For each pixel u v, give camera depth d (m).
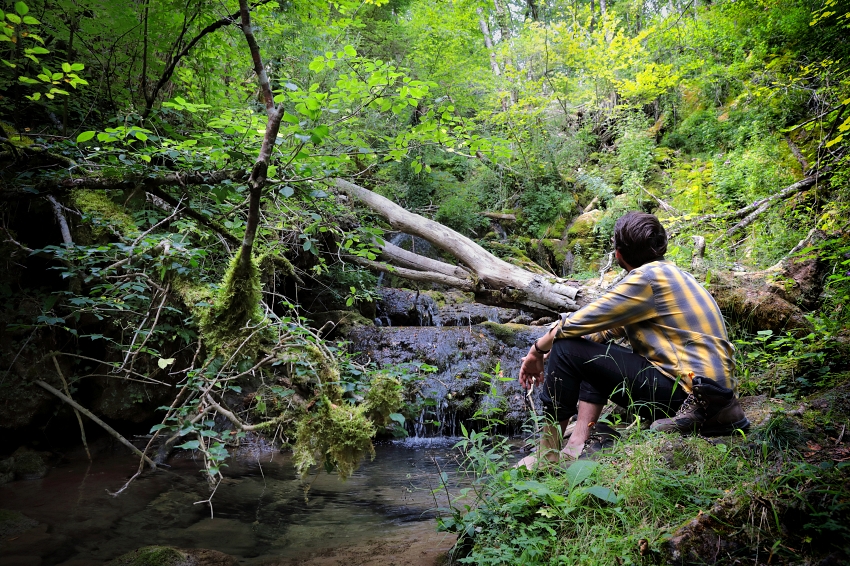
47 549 2.50
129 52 4.51
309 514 3.06
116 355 4.45
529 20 13.04
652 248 2.41
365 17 10.57
